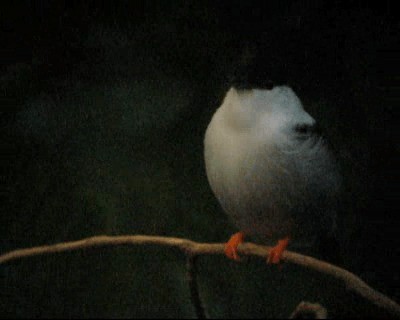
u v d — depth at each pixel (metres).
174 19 4.97
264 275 4.68
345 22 4.96
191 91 4.77
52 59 4.91
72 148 4.70
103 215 4.59
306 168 4.09
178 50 4.90
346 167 4.75
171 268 4.70
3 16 4.99
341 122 4.77
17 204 4.68
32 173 4.69
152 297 4.68
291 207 4.18
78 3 5.04
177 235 4.59
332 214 4.37
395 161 4.77
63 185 4.66
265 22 4.84
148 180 4.61
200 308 4.40
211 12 4.95
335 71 4.84
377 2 5.00
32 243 4.67
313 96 4.79
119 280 4.71
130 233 4.56
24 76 4.85
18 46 4.96
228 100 4.10
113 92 4.79
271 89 4.07
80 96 4.79
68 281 4.75
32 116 4.75
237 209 4.23
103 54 4.93
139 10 5.02
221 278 4.65
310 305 4.16
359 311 4.70
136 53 4.91
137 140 4.68
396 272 4.85
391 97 4.84
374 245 4.84
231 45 4.84
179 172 4.64
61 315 4.74
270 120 4.04
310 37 4.82
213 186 4.21
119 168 4.63
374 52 4.92
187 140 4.67
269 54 4.24
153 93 4.77
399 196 4.74
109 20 5.02
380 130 4.79
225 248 4.22
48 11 5.02
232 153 4.05
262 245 4.57
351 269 4.86
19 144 4.73
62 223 4.63
